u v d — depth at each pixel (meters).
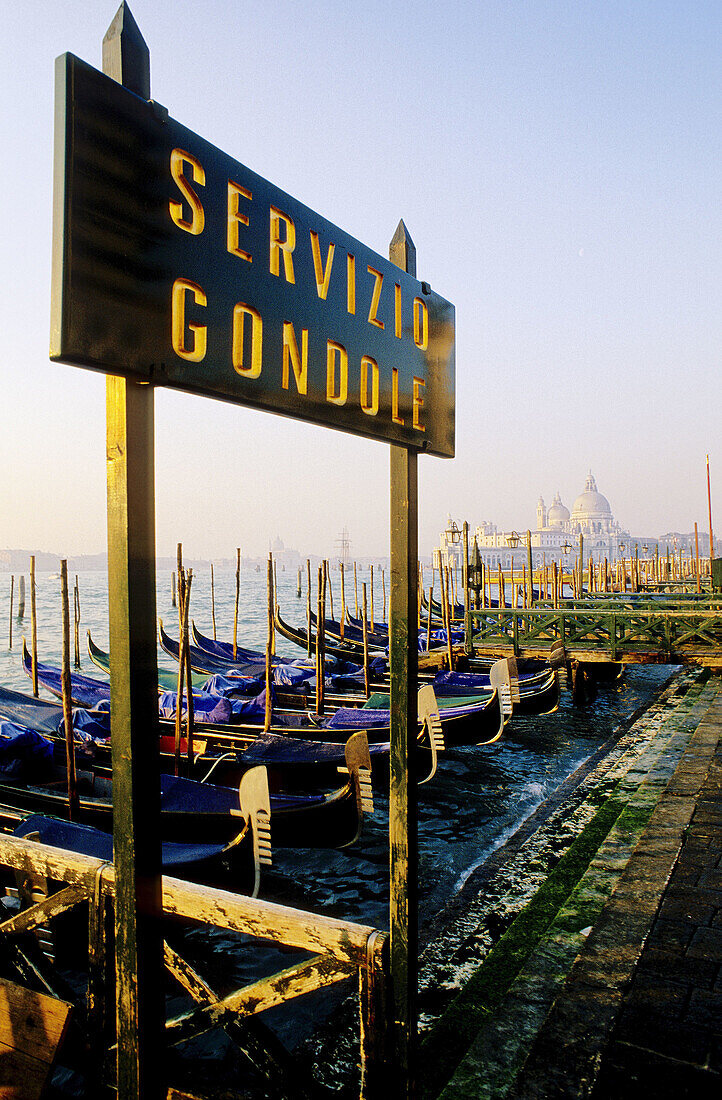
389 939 2.49
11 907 5.18
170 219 1.61
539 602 21.08
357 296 2.24
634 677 20.27
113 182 1.49
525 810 9.80
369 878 7.72
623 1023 3.17
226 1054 4.60
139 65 1.61
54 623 42.53
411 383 2.55
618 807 6.66
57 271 1.40
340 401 2.16
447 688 13.16
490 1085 2.88
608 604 17.59
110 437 1.67
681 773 7.23
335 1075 3.94
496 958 4.16
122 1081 1.79
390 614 2.58
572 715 15.34
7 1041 2.99
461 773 11.64
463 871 7.75
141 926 1.73
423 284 2.62
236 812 6.78
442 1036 3.46
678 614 15.10
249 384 1.81
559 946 3.96
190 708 9.48
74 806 7.29
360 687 14.62
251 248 1.83
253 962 5.98
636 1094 2.74
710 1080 2.81
